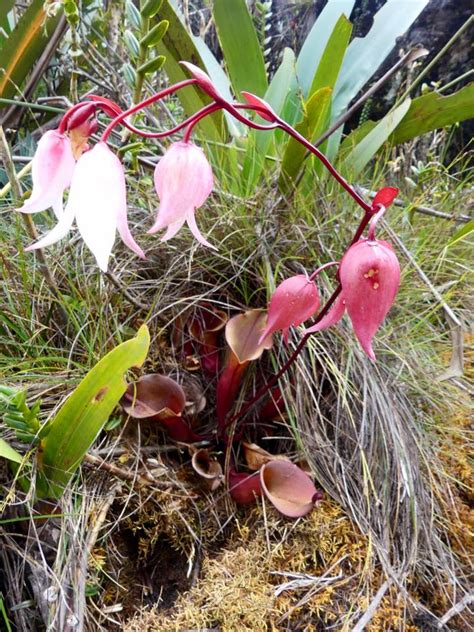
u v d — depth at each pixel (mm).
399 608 250
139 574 271
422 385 346
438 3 759
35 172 190
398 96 643
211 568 261
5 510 250
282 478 275
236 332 293
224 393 292
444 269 427
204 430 325
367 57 488
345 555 263
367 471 271
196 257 346
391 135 488
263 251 344
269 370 327
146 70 275
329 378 300
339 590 253
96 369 210
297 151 333
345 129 782
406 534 276
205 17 777
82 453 231
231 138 479
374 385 301
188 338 335
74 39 286
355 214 393
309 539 269
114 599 258
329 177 408
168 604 261
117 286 300
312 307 246
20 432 223
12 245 350
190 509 281
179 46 413
